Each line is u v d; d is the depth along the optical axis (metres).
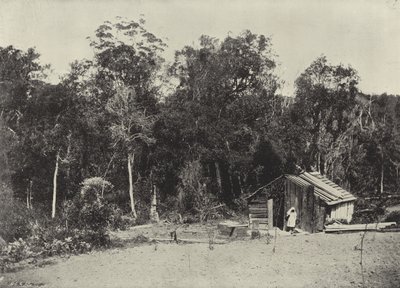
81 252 22.92
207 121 42.59
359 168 51.62
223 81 45.47
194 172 41.09
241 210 40.06
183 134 41.97
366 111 56.53
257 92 46.47
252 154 42.44
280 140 43.50
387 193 49.78
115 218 34.94
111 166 46.41
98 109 46.66
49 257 21.98
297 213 28.09
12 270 19.09
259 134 43.38
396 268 16.48
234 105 44.00
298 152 45.28
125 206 44.53
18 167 41.22
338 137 50.12
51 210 42.69
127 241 26.17
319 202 27.23
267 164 42.94
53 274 18.11
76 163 45.34
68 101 43.72
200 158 42.22
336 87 49.53
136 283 16.09
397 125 55.88
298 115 48.31
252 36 46.50
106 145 45.88
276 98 47.88
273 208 30.06
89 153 45.78
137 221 39.09
